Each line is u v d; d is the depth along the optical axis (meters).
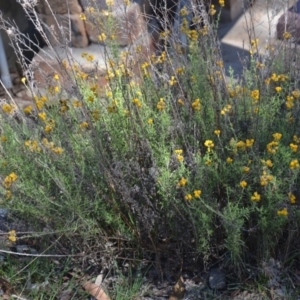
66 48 2.12
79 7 2.74
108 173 1.85
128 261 2.00
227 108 1.92
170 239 1.97
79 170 1.89
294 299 1.84
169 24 2.24
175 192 1.83
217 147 1.91
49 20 2.83
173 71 2.08
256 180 1.82
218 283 1.91
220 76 2.07
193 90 2.06
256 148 1.87
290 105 1.88
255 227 1.83
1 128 2.08
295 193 1.85
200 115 1.96
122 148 1.97
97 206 1.87
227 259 1.91
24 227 1.97
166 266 1.96
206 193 1.83
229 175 1.88
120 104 2.00
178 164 1.88
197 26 2.15
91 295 1.93
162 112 2.00
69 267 1.98
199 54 2.13
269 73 2.09
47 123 2.00
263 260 1.85
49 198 1.88
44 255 1.84
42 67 2.82
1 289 1.94
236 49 3.10
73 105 2.02
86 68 2.68
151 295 1.91
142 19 2.59
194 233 1.85
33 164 1.93
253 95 1.88
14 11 3.24
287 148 1.84
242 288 1.89
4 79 3.07
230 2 3.27
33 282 1.97
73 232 1.87
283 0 2.71
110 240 2.00
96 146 1.88
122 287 1.92
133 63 2.15
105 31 2.30
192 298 1.89
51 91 2.08
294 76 2.10
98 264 1.99
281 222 1.75
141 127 1.90
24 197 1.91
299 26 2.47
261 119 1.94
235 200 1.86
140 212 1.89
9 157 1.98
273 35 2.94
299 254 1.92
